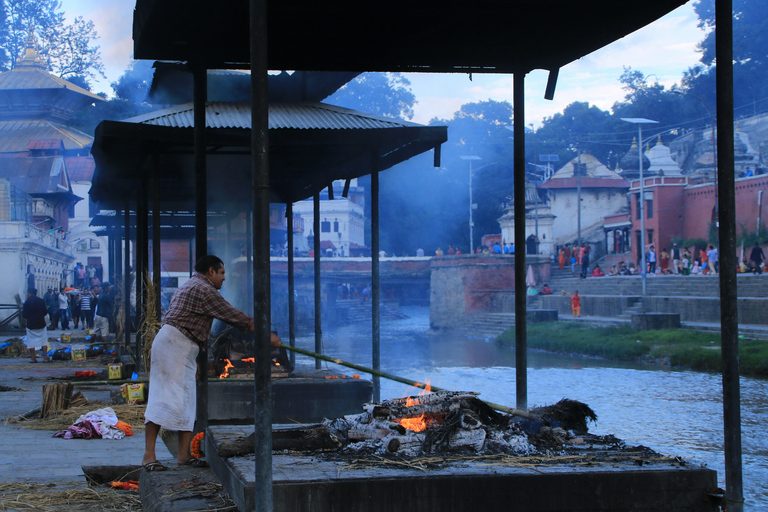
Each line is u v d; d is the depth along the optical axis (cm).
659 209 4681
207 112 953
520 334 643
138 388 962
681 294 3647
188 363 555
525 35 613
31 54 5719
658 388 1942
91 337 2053
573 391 1897
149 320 1005
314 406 951
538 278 4922
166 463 575
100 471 621
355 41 616
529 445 478
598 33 610
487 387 1984
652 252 4388
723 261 418
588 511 411
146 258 1190
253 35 375
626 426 1396
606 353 2805
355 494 396
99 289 2739
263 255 373
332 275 5181
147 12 561
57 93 5528
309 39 608
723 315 418
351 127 914
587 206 6144
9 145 5209
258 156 373
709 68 6950
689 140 6406
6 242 3055
